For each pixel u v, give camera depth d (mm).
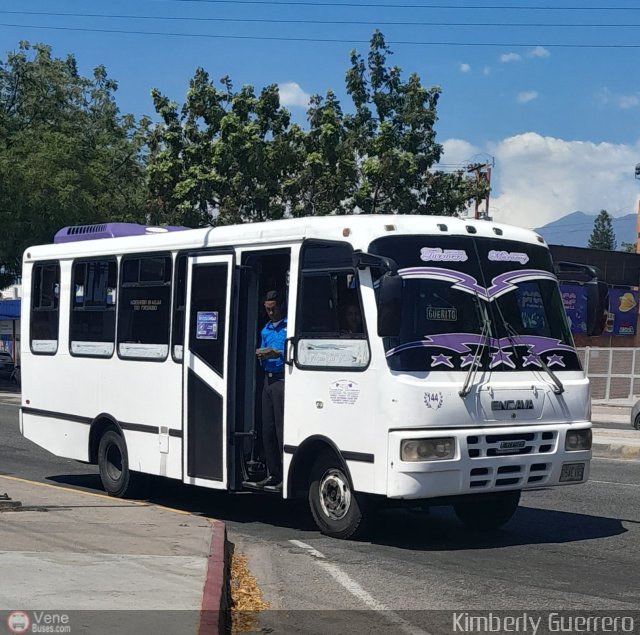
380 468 8414
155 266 11250
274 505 11570
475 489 8562
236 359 9961
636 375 30562
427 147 37125
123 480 11656
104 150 41562
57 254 13094
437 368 8547
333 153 35094
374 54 37062
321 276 9125
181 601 6250
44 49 40719
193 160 35906
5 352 42094
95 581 6734
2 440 18938
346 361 8789
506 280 9219
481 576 7871
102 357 12047
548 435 9062
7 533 8461
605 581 7715
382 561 8406
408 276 8664
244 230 10039
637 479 13930
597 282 9523
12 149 36938
